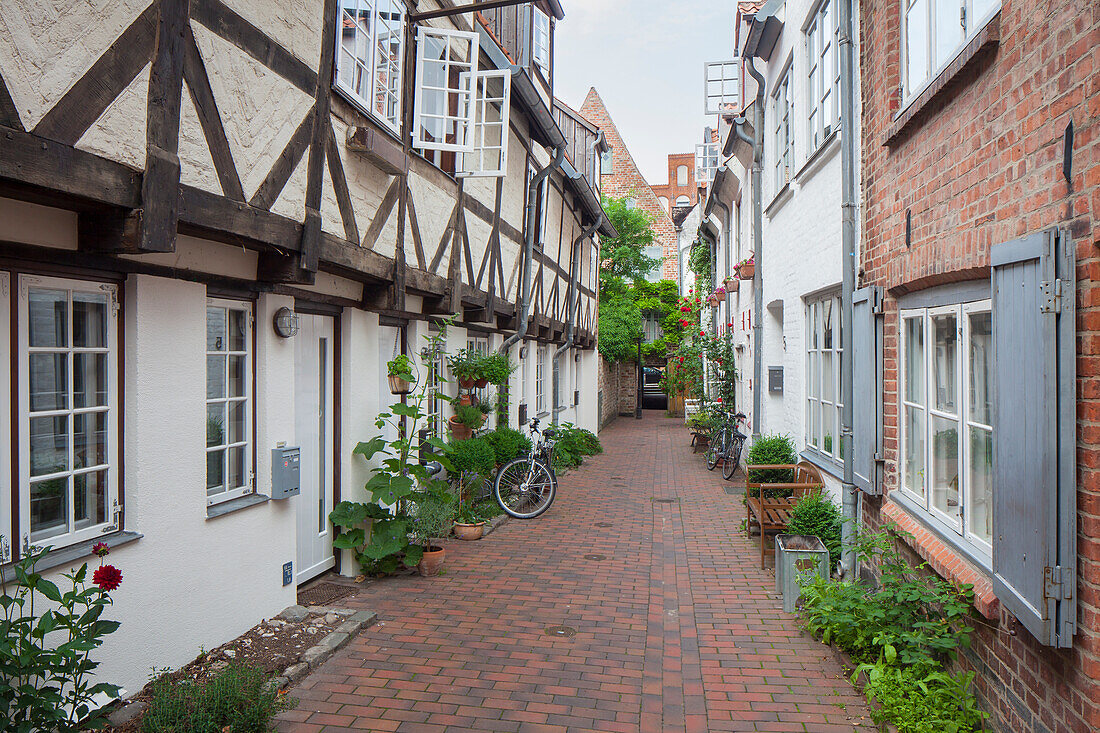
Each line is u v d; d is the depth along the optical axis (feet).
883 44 16.35
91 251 10.65
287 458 16.33
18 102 8.36
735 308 49.21
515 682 13.92
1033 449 9.26
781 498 24.85
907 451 16.12
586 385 61.41
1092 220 8.40
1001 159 10.73
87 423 11.81
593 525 28.17
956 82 12.34
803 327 26.50
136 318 12.32
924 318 14.65
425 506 21.58
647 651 15.49
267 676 13.39
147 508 12.58
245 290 15.34
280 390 16.58
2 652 8.80
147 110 10.28
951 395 13.44
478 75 23.48
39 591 9.66
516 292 33.63
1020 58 10.14
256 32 13.01
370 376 21.22
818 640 16.07
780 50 30.30
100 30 9.46
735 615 17.76
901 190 15.42
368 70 18.21
